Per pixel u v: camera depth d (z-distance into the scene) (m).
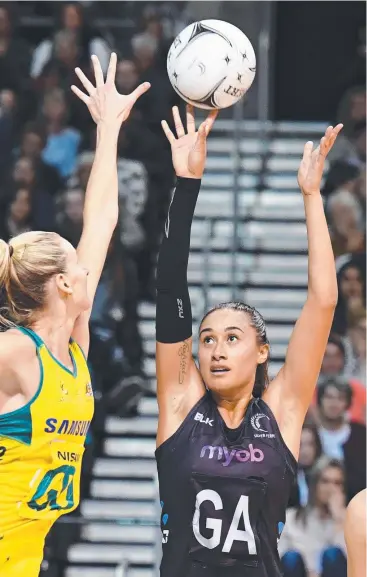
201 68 11.66
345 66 33.06
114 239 23.67
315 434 19.84
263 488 10.07
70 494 10.16
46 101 28.12
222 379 10.34
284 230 28.42
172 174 27.95
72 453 10.13
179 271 10.57
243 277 27.22
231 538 9.98
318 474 19.03
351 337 22.72
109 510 22.38
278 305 26.70
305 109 33.19
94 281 11.14
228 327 10.48
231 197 29.19
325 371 21.59
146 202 26.58
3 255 9.97
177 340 10.54
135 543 21.70
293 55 33.16
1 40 29.50
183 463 10.20
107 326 23.14
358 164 26.33
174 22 31.31
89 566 21.08
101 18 31.70
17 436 9.74
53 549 19.64
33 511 9.85
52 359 9.84
